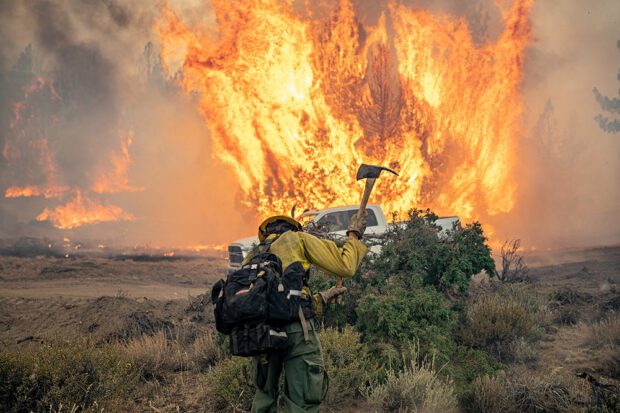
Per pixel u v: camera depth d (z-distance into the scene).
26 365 5.27
